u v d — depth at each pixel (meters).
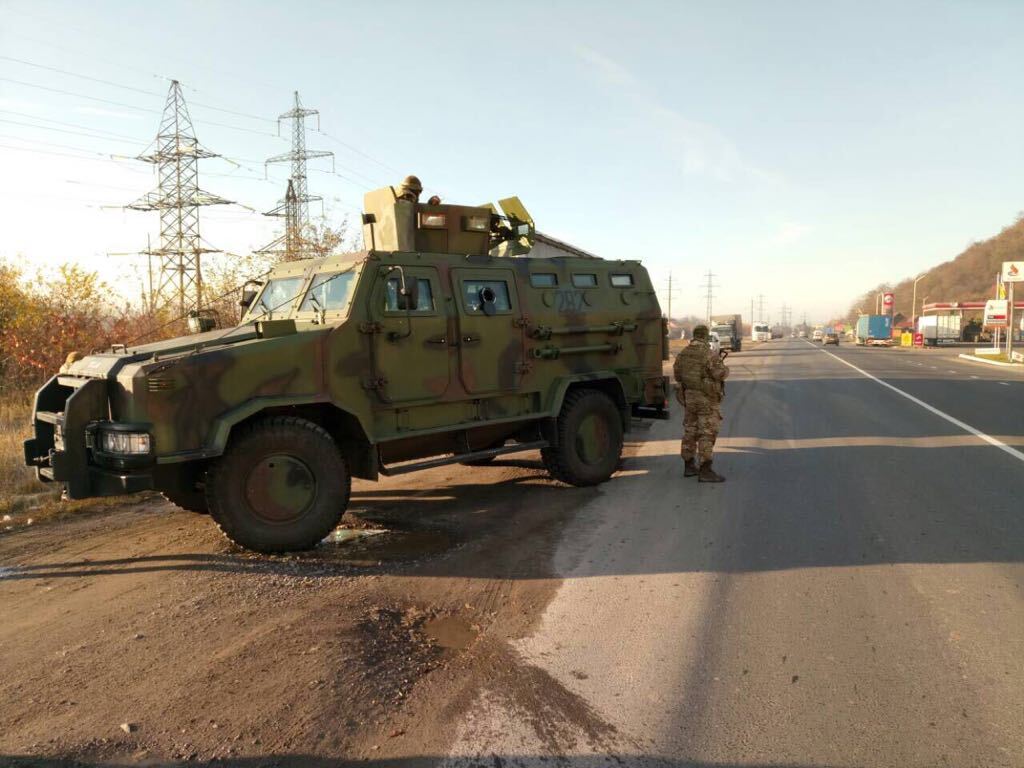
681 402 8.02
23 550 5.44
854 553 5.17
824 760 2.71
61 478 4.89
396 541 5.68
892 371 26.92
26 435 8.93
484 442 7.09
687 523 6.09
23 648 3.71
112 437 4.88
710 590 4.51
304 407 5.67
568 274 7.70
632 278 8.43
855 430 11.38
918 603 4.23
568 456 7.39
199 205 33.41
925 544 5.35
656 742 2.85
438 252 6.96
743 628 3.92
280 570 4.95
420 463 6.26
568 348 7.46
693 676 3.39
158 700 3.15
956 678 3.34
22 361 12.98
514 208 8.51
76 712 3.06
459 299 6.54
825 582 4.61
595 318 7.75
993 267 141.62
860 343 67.75
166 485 5.20
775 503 6.72
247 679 3.34
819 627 3.92
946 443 9.95
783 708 3.09
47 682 3.33
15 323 13.52
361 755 2.77
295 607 4.25
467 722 3.01
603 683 3.34
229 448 5.11
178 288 18.91
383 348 5.94
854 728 2.93
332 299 6.10
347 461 6.06
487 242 7.38
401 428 6.17
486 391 6.71
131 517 6.39
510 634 3.91
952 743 2.82
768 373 26.14
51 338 12.91
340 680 3.33
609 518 6.32
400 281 6.04
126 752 2.77
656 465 8.85
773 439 10.61
